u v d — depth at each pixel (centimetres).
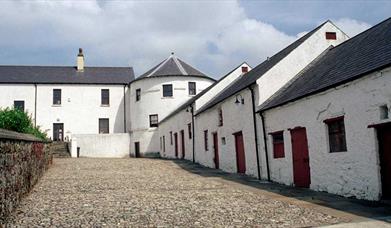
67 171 2014
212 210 1005
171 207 1046
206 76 4062
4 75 4294
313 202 1126
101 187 1440
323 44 1925
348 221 857
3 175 834
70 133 4078
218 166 2344
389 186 1073
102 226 833
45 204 1077
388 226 794
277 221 875
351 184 1202
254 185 1558
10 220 870
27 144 1230
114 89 4434
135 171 2108
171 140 3528
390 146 1069
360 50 1416
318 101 1367
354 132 1185
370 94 1119
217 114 2362
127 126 4391
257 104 1816
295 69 1869
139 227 826
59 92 4316
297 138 1509
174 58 4241
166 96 3950
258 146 1811
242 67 2978
